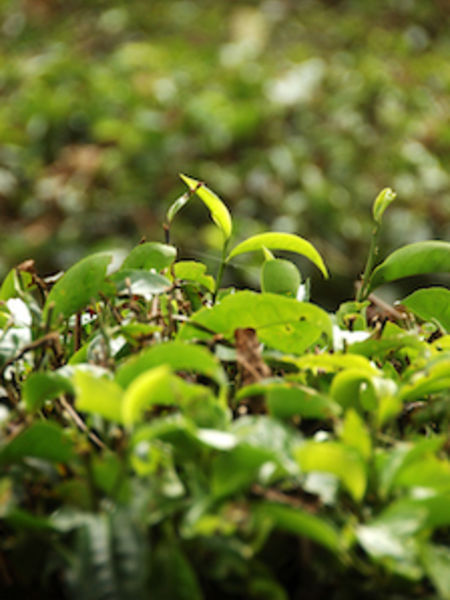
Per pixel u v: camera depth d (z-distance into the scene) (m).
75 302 0.71
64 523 0.60
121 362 0.71
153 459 0.61
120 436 0.63
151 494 0.61
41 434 0.62
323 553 0.60
